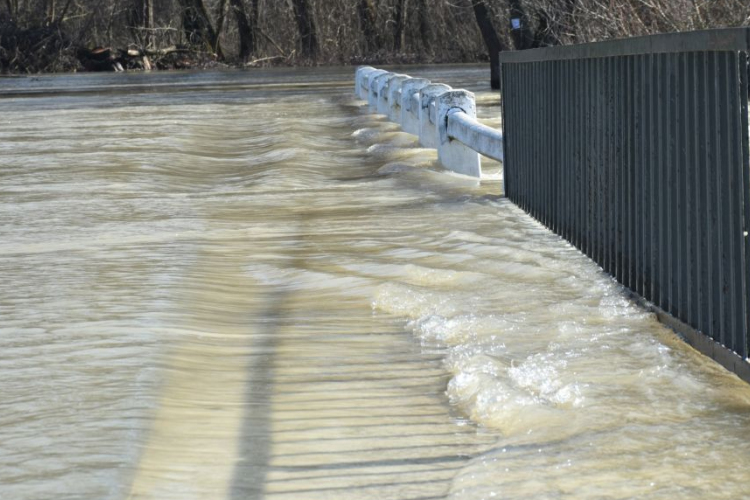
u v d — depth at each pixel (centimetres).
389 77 2484
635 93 712
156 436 486
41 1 7631
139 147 1878
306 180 1434
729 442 463
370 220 1070
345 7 7406
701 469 437
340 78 4812
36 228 1067
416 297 729
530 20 3581
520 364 585
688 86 614
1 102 3631
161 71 6800
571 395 527
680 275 633
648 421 493
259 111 2780
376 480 442
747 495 413
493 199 1172
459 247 903
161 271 842
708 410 505
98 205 1225
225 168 1642
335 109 2767
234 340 652
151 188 1381
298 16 7400
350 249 922
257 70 6550
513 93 1117
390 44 7431
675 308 645
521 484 429
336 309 723
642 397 524
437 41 7344
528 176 1059
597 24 2614
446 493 429
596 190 819
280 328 678
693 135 609
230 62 7431
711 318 587
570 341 623
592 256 836
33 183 1441
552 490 423
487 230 985
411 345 634
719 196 569
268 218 1112
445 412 523
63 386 554
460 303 715
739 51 539
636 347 606
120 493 423
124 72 6725
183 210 1179
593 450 459
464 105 1438
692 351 602
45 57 7031
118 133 2200
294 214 1135
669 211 646
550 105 959
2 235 1030
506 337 636
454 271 800
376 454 470
